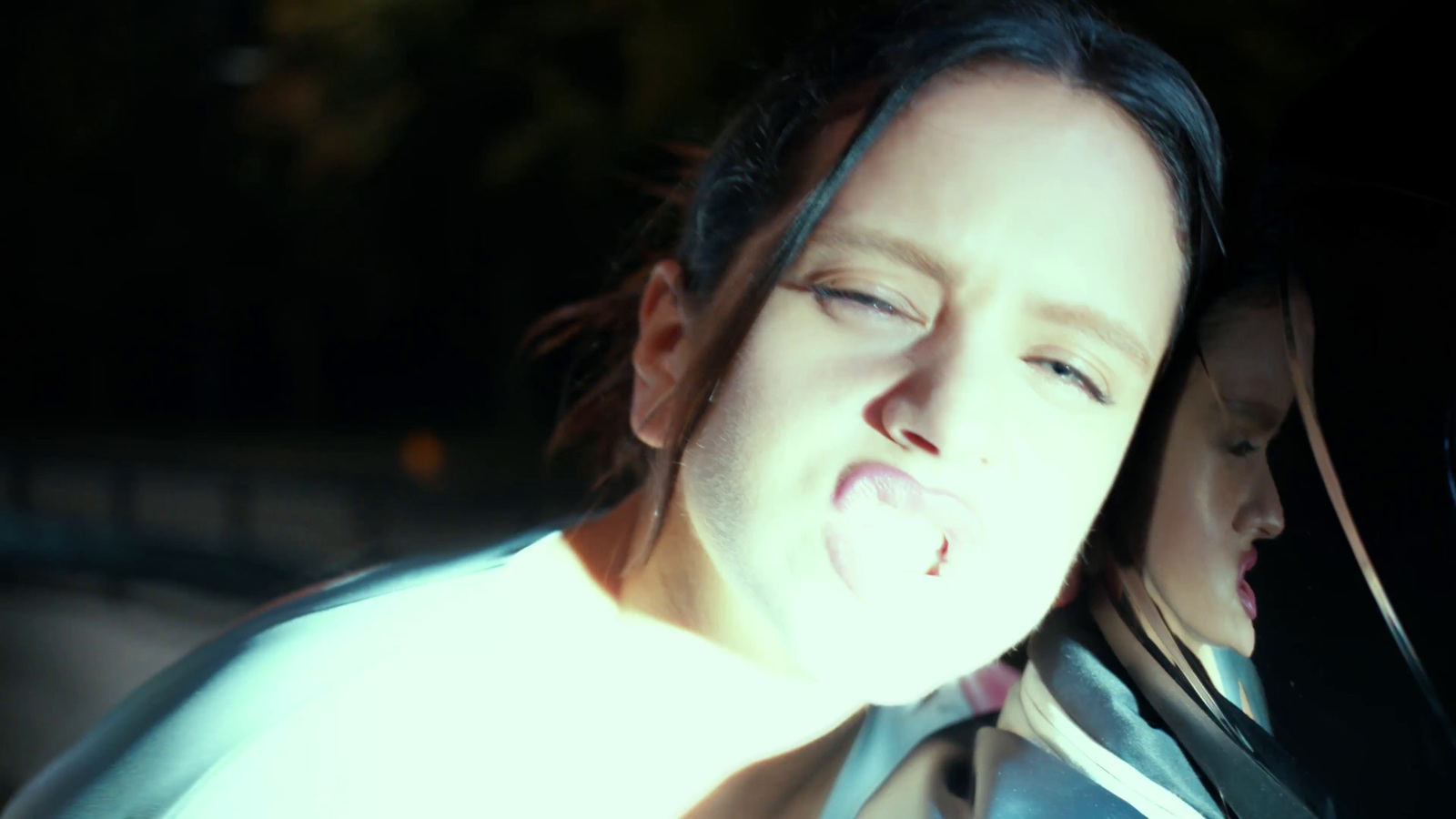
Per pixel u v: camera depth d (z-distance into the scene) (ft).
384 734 2.43
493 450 62.03
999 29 2.39
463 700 2.50
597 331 3.59
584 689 2.55
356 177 60.39
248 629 2.87
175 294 84.33
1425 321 2.31
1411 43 2.45
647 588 2.67
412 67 53.67
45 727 19.85
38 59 75.56
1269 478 2.43
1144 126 2.38
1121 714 2.52
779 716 2.66
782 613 2.31
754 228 2.50
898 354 2.26
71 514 46.03
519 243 61.21
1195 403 2.52
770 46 3.17
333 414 82.69
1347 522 2.33
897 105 2.35
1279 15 19.22
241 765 2.41
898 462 2.22
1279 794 2.42
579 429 3.58
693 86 30.40
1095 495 2.40
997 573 2.28
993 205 2.26
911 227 2.28
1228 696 2.47
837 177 2.35
